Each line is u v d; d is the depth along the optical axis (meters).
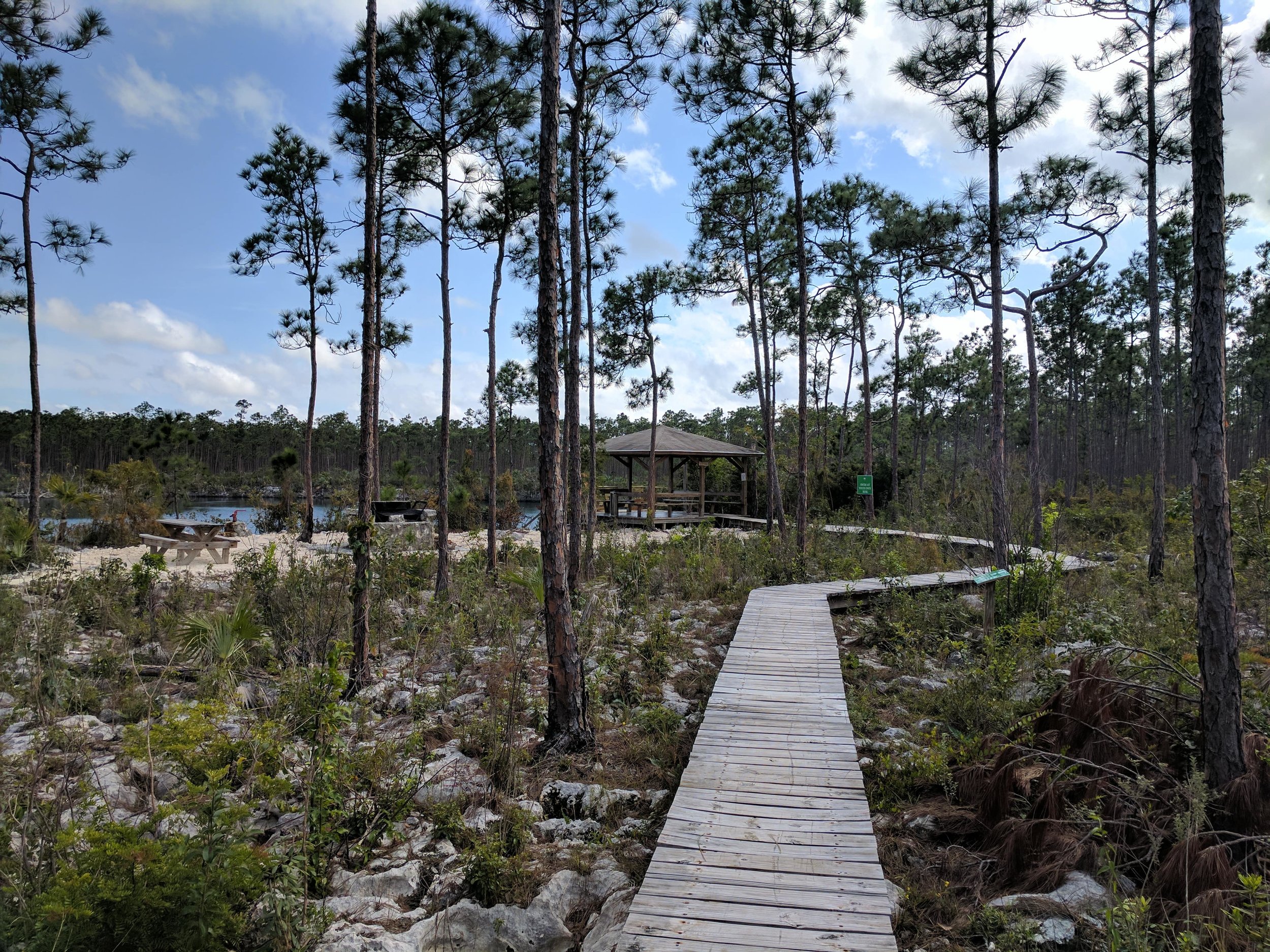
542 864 4.58
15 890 3.36
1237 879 3.72
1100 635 6.81
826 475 27.53
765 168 17.47
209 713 4.25
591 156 15.40
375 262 7.75
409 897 4.29
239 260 19.67
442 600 10.77
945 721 6.62
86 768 4.93
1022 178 17.11
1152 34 13.72
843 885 3.77
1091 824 4.38
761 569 13.77
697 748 5.53
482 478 27.84
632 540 19.09
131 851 3.19
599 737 6.54
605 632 9.62
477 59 11.89
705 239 19.23
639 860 4.57
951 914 3.97
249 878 3.36
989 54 12.27
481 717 6.61
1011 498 15.07
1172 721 5.12
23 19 13.86
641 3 10.92
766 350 18.50
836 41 13.12
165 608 9.84
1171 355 35.34
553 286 6.21
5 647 6.95
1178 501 11.95
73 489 17.61
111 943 3.10
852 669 8.38
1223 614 4.42
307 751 5.23
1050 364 35.53
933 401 38.66
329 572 10.52
